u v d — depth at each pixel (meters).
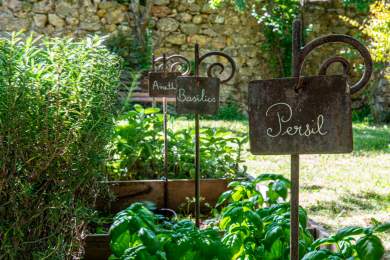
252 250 2.21
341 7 11.57
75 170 2.26
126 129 4.22
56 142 2.11
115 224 2.21
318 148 1.71
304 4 11.37
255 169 5.85
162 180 3.88
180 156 4.39
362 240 1.88
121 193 3.79
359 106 11.63
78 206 2.41
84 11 10.73
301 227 2.27
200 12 11.32
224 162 4.29
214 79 3.18
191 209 3.90
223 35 11.45
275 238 2.09
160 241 2.13
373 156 6.75
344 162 6.34
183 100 3.19
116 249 2.22
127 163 4.20
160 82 4.09
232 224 2.31
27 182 2.13
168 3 11.20
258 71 11.66
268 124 1.76
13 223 2.08
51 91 2.10
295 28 1.70
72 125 2.18
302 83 1.71
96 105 2.33
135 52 10.78
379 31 8.82
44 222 2.27
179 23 11.26
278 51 11.63
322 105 1.70
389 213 4.11
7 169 2.05
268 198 2.96
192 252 2.02
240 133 8.19
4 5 10.43
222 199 2.88
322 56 11.64
